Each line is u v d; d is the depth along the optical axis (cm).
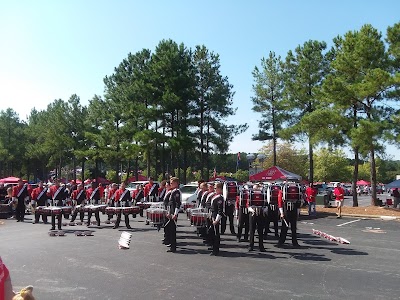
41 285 787
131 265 970
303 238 1470
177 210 1159
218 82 4150
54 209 1600
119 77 4522
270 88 3822
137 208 1694
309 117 2705
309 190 2414
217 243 1114
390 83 2420
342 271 921
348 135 2653
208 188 1384
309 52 3177
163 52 3834
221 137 4222
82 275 866
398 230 1734
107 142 4619
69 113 5422
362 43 2595
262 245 1180
